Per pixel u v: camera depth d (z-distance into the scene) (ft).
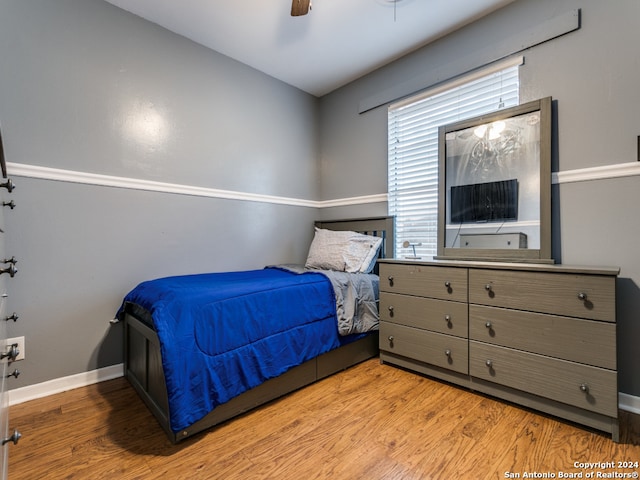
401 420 5.17
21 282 5.93
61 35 6.36
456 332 6.18
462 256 7.32
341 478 3.95
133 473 4.02
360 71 9.86
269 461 4.24
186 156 8.16
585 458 4.26
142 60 7.43
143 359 5.73
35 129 6.07
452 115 8.10
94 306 6.73
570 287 4.92
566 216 6.19
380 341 7.46
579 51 6.08
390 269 7.27
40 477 3.95
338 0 6.89
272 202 10.11
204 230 8.52
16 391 5.82
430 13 7.31
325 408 5.54
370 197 9.98
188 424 4.40
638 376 5.45
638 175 5.48
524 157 6.57
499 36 7.13
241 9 7.19
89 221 6.69
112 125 7.00
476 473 4.02
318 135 11.58
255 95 9.67
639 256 5.46
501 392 5.67
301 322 6.22
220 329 5.05
